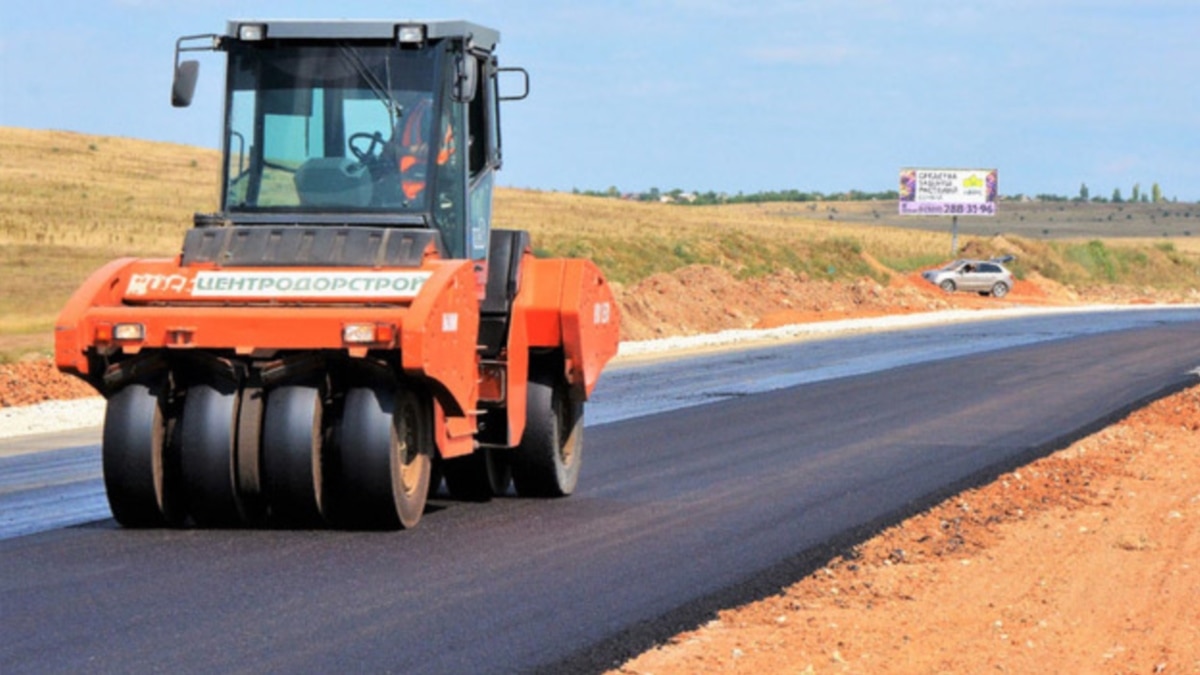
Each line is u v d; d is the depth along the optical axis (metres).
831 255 89.50
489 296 14.66
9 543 12.59
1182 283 111.00
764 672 8.60
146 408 12.96
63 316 12.82
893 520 14.12
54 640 9.24
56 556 11.99
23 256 63.75
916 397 27.19
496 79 15.13
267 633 9.45
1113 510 14.80
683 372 33.00
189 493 12.96
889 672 8.66
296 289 13.04
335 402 13.24
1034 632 9.70
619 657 8.93
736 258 85.88
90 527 13.44
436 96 13.95
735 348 41.34
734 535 13.30
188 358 13.13
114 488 12.97
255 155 14.01
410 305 12.73
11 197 91.69
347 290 12.96
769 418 23.62
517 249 14.86
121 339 12.76
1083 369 33.75
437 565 11.77
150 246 72.31
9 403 26.53
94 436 21.80
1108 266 108.31
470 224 14.27
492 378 14.58
